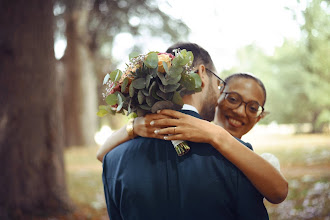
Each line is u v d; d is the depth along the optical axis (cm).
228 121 194
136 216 134
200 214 124
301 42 2175
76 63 1930
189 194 126
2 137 560
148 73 132
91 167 1286
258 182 127
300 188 709
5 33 568
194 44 161
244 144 138
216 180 125
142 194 133
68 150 1820
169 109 135
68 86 1944
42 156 579
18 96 567
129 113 138
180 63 131
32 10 582
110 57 1988
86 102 1958
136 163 138
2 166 557
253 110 190
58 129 604
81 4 1745
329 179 771
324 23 1559
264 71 2383
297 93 2283
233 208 126
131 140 148
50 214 565
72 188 879
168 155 134
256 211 127
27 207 558
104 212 638
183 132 128
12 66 568
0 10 570
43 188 576
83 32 1827
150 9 1688
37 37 583
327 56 1902
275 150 1595
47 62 594
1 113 564
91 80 1988
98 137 2900
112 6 1653
